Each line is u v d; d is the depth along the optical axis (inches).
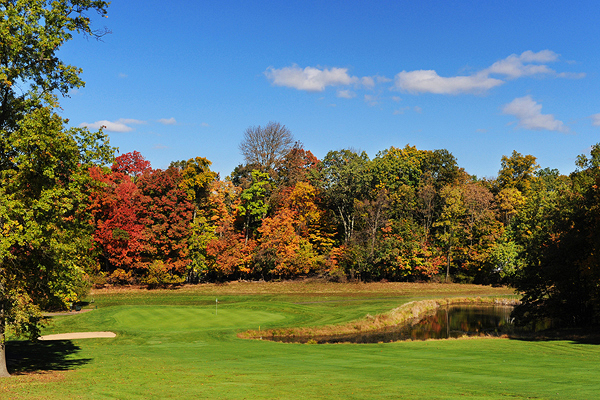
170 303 2016.5
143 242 2532.0
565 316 1470.2
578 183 1674.5
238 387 552.4
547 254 1461.6
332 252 2930.6
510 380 601.0
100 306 1923.0
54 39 658.2
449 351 948.6
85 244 736.3
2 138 621.9
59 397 480.4
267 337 1305.4
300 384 573.6
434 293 2568.9
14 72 635.5
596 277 1231.5
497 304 2217.0
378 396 494.3
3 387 539.2
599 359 813.2
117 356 863.1
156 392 518.9
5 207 582.9
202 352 934.4
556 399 465.1
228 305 1774.1
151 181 2598.4
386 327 1552.7
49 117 637.3
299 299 2249.0
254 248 2832.2
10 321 651.5
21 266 679.7
